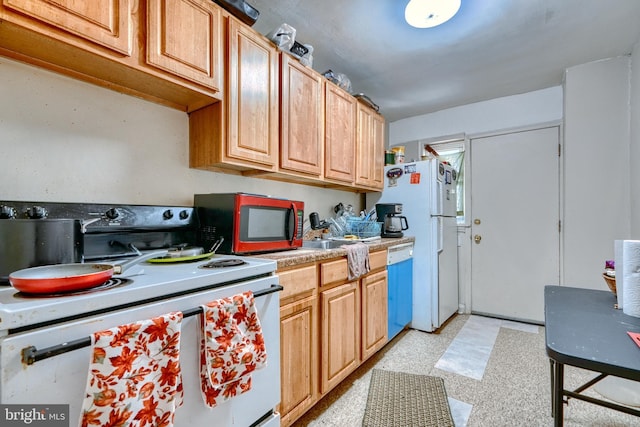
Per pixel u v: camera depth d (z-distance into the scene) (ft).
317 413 5.19
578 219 8.16
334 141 7.29
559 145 9.23
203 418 2.98
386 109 11.05
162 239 4.52
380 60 7.57
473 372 6.52
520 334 8.73
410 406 5.34
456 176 10.94
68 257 3.04
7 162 3.54
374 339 6.97
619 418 4.93
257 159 5.30
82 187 4.11
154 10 3.84
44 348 1.99
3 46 3.35
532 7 5.66
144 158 4.76
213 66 4.54
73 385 2.12
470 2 5.50
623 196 7.61
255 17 5.14
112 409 2.18
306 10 5.71
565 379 6.16
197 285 2.99
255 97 5.24
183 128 5.26
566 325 2.97
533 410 5.21
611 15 5.95
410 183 9.39
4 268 2.70
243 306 3.27
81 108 4.10
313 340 5.09
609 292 4.30
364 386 6.00
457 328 9.25
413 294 9.18
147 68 3.82
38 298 2.22
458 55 7.37
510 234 10.05
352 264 6.06
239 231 4.68
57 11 3.05
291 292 4.58
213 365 2.90
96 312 2.28
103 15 3.39
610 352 2.35
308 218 8.22
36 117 3.74
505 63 7.79
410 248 9.04
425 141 11.55
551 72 8.34
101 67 3.81
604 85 7.77
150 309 2.57
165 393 2.49
